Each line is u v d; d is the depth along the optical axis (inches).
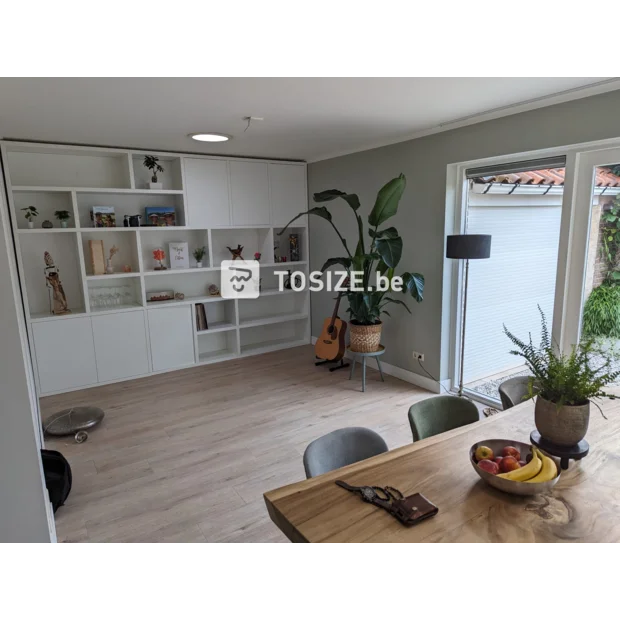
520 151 123.9
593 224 116.0
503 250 141.0
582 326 121.8
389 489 59.0
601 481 60.1
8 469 56.7
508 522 52.1
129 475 113.5
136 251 179.8
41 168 166.9
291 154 193.0
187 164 183.0
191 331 195.8
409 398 159.8
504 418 81.0
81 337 170.7
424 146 152.9
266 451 124.6
